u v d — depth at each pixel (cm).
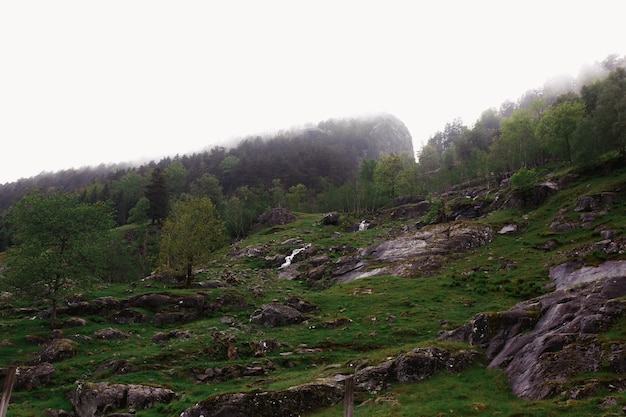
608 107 8381
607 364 2344
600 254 4919
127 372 3428
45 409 2989
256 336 4241
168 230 7038
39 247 4888
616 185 7088
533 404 2241
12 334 4275
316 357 3700
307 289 7262
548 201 8106
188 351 3800
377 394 2748
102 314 4872
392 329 4275
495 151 13250
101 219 5422
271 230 12438
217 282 6344
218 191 16525
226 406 2588
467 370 2948
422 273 6488
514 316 3297
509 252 6450
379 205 13925
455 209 9800
